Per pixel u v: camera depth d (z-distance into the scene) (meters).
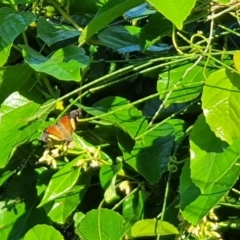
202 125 0.35
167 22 0.41
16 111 0.40
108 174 0.40
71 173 0.40
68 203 0.41
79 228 0.39
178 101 0.39
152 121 0.39
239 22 0.39
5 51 0.38
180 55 0.40
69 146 0.39
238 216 0.41
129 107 0.41
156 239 0.40
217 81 0.35
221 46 0.45
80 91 0.44
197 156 0.34
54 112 0.42
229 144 0.33
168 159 0.39
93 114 0.39
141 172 0.39
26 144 0.45
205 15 0.39
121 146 0.40
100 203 0.41
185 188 0.35
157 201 0.42
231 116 0.33
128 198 0.41
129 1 0.35
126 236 0.40
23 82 0.43
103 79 0.42
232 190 0.39
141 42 0.42
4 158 0.38
